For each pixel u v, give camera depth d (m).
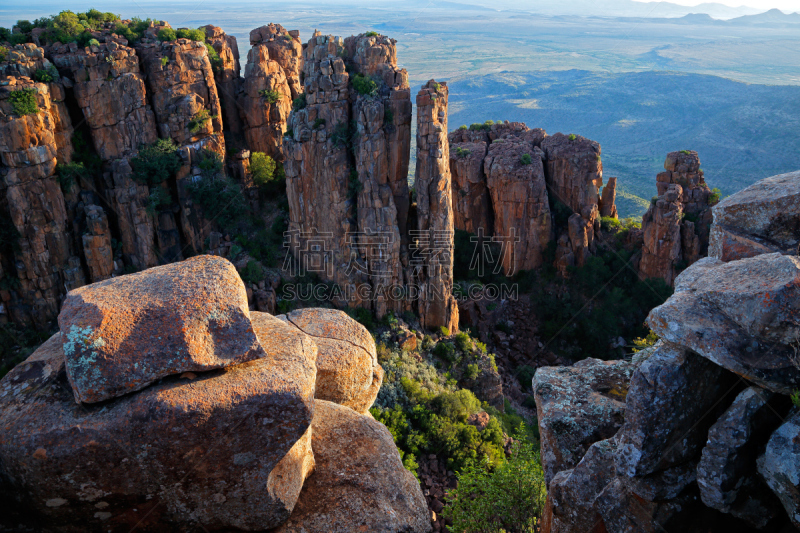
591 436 12.03
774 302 7.73
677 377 8.74
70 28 55.69
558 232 80.38
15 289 55.41
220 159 62.59
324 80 52.12
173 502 8.12
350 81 53.69
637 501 9.59
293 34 72.00
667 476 9.30
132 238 59.94
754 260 8.90
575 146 79.06
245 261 57.56
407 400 46.59
